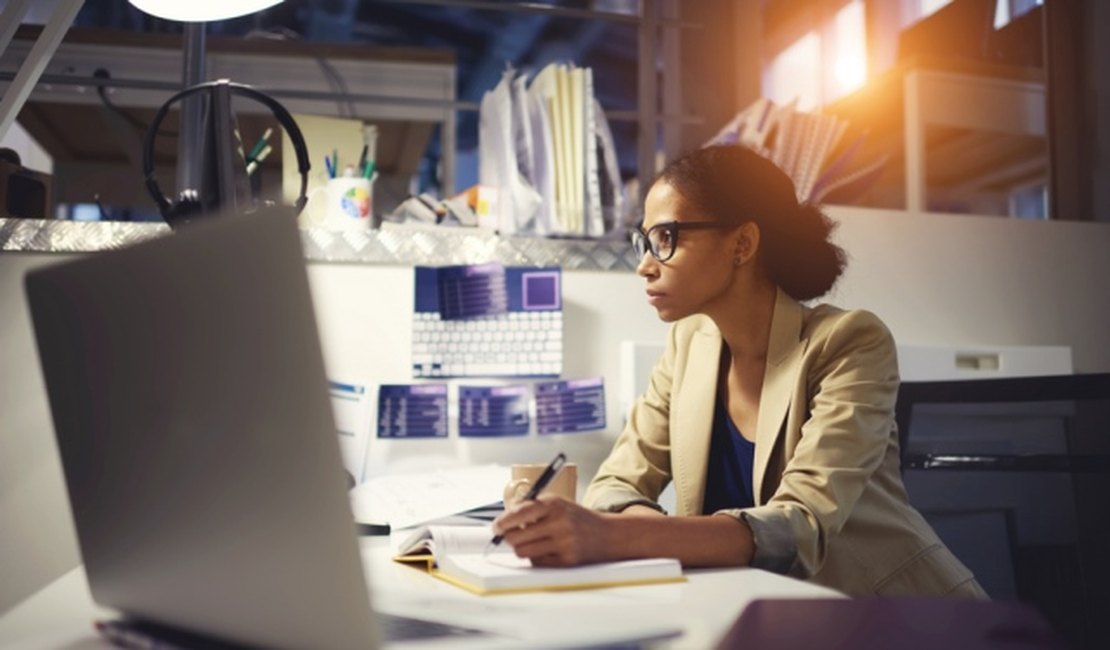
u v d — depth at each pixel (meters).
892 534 1.29
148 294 0.62
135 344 0.64
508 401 1.96
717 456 1.42
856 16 3.51
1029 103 2.83
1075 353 2.41
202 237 0.58
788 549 1.03
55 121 2.55
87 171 2.84
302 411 0.54
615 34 4.24
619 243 2.06
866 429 1.21
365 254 1.95
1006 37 3.02
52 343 0.72
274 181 2.22
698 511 1.38
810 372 1.29
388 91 2.67
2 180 1.86
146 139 1.64
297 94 2.33
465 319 1.97
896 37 3.41
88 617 0.76
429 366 1.96
